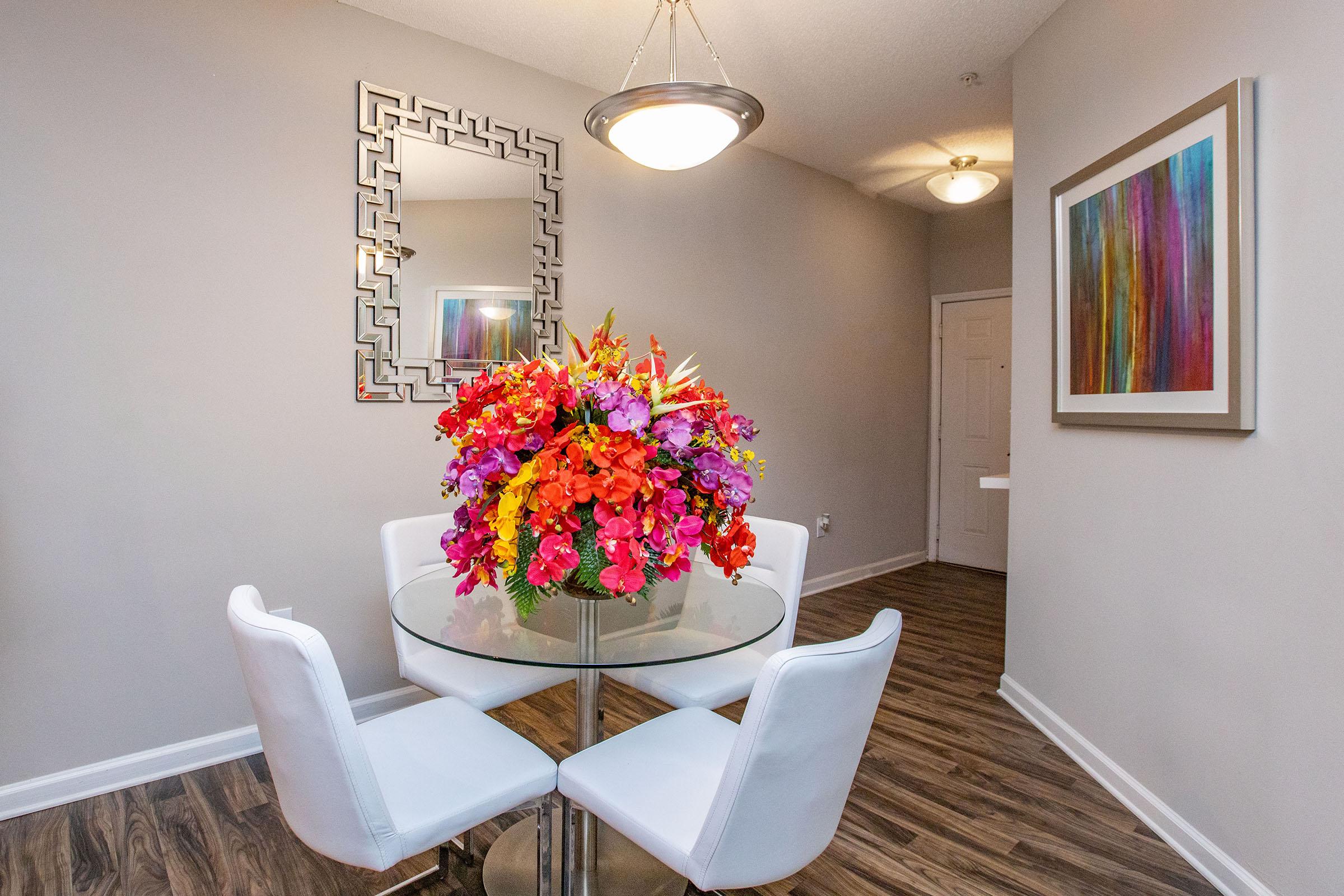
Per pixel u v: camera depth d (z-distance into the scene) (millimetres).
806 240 4355
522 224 2973
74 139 2043
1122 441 2148
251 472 2365
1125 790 2104
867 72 3096
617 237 3336
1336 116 1407
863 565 4918
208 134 2254
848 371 4703
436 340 2742
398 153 2631
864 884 1750
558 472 1412
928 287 5387
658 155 2340
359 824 1197
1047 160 2641
